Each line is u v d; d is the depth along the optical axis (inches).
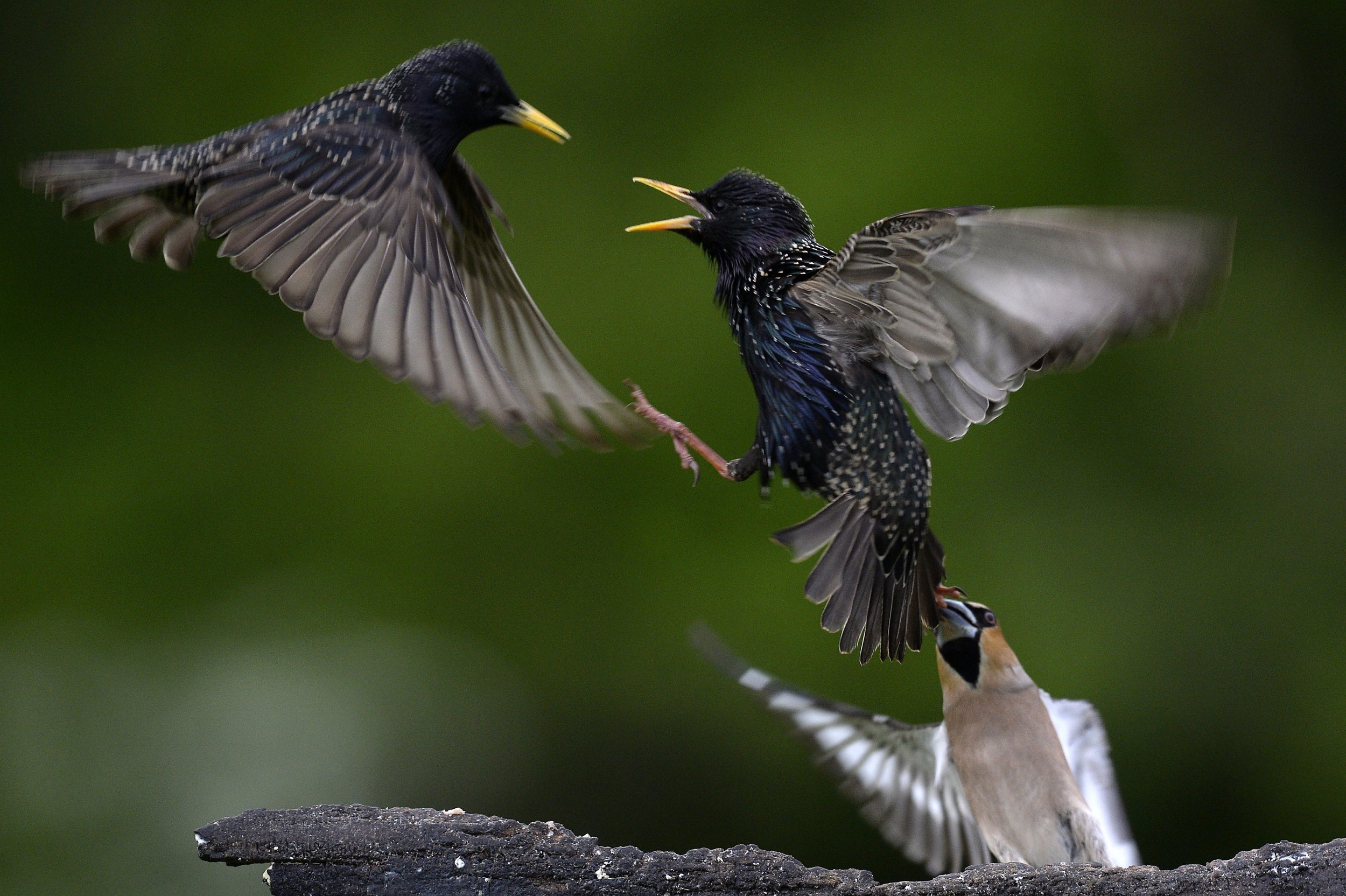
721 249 249.0
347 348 207.3
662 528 491.8
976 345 206.8
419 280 216.4
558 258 508.4
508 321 245.8
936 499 492.1
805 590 224.7
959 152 506.0
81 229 532.7
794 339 237.6
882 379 232.5
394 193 225.9
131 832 497.0
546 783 509.4
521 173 517.7
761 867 203.3
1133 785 489.7
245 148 234.8
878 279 210.4
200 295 528.7
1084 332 196.4
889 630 229.1
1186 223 184.1
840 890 201.5
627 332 495.8
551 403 235.1
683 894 201.8
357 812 205.0
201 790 502.0
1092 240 190.7
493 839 202.8
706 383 490.6
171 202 247.3
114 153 244.8
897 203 502.9
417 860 201.9
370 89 248.2
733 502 486.6
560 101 523.5
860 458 232.4
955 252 202.2
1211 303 186.9
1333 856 196.5
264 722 506.9
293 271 214.7
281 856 201.6
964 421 214.7
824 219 502.6
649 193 513.0
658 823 505.0
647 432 233.8
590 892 201.6
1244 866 198.4
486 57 252.5
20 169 244.4
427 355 208.4
